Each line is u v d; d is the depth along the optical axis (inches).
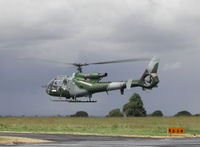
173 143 1707.7
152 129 2699.3
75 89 1921.8
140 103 5871.1
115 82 1862.7
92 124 3223.4
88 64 1895.9
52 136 2026.3
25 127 2721.5
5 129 2509.8
